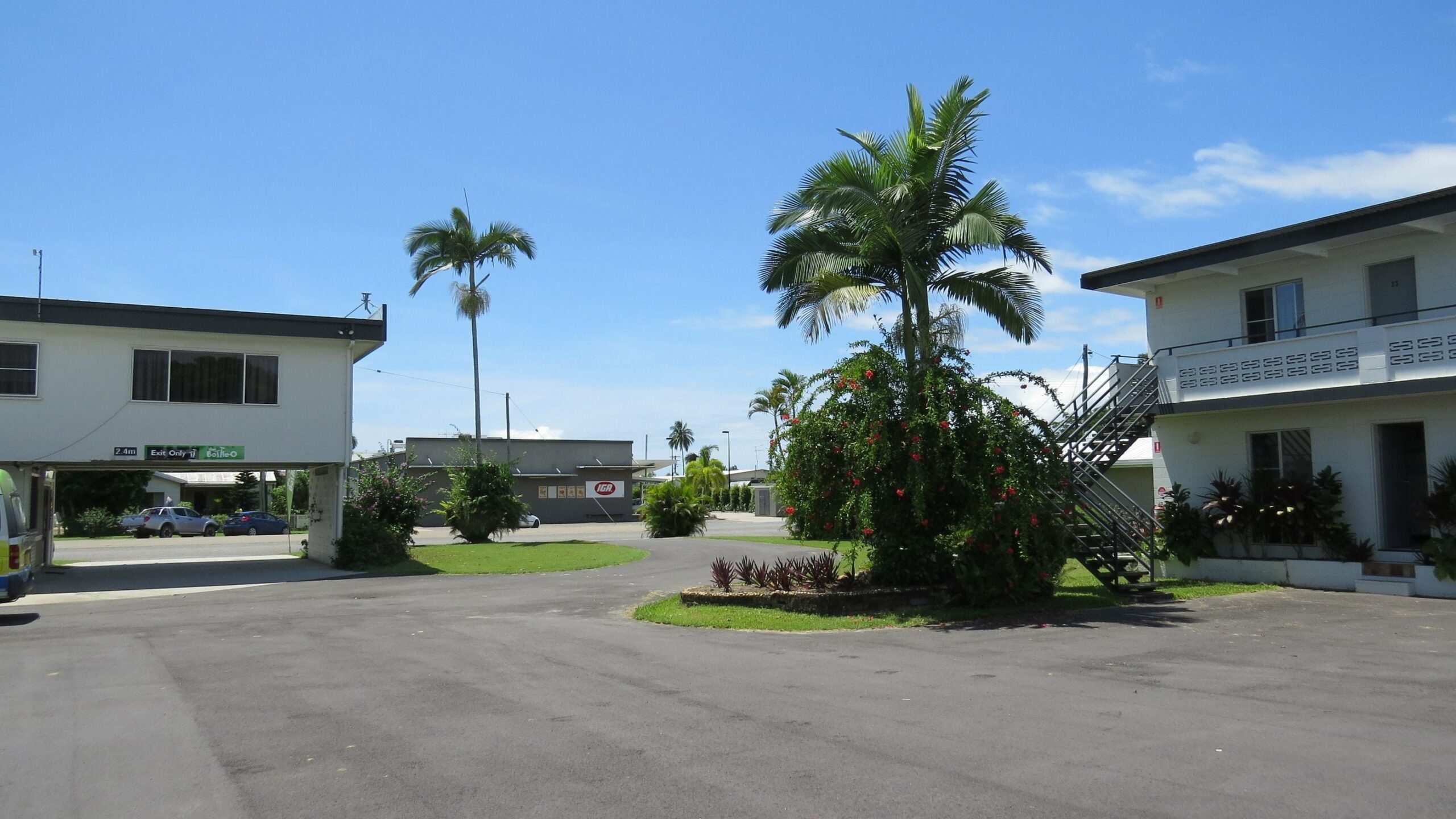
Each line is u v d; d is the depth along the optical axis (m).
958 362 14.96
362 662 10.75
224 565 26.88
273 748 6.95
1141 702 8.03
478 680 9.53
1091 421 18.95
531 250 36.97
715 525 56.53
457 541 37.72
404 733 7.33
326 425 24.94
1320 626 12.58
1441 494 15.79
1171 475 20.47
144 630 13.91
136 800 5.81
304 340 24.83
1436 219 15.99
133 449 22.91
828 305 19.11
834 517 15.22
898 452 14.48
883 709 7.93
